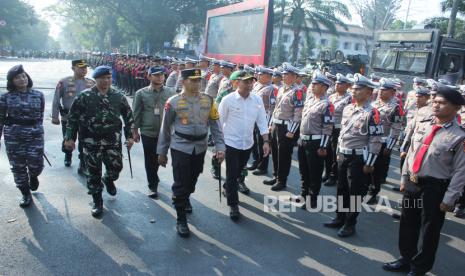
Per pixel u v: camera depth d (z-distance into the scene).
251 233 4.81
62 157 7.43
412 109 8.00
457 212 5.97
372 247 4.66
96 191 4.93
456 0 17.20
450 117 3.65
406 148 6.07
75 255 4.03
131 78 18.25
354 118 4.79
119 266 3.88
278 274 3.93
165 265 3.95
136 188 6.08
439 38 11.40
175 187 4.62
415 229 4.06
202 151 4.74
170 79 11.57
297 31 31.38
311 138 5.59
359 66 14.91
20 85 4.93
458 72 11.90
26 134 5.00
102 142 4.91
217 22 17.34
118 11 43.62
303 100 6.19
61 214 4.95
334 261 4.27
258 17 13.34
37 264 3.82
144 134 5.63
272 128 6.57
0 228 4.49
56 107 6.46
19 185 5.09
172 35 44.00
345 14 31.48
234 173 5.23
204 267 3.96
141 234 4.57
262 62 12.80
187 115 4.59
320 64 15.05
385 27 33.16
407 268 4.12
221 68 9.02
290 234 4.86
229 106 5.28
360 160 4.75
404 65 12.34
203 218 5.16
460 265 4.40
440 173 3.68
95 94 4.83
